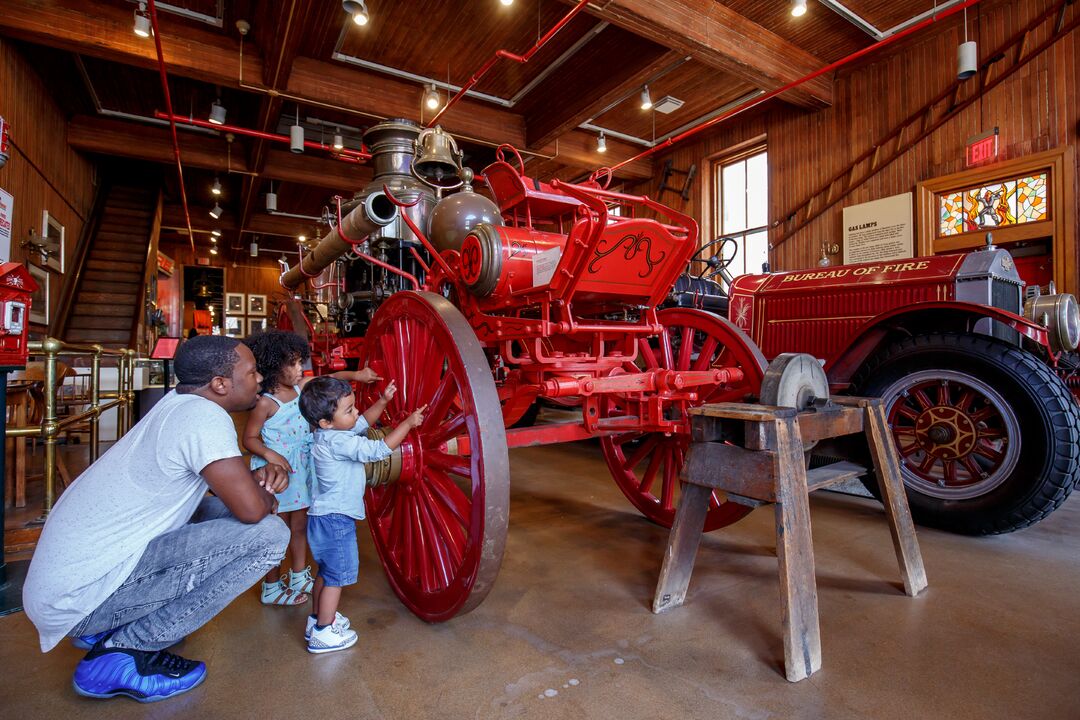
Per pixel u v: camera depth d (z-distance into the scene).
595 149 10.71
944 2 6.85
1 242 6.62
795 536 1.71
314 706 1.52
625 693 1.57
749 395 2.89
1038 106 6.42
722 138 10.20
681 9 6.59
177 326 19.03
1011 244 6.71
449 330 1.89
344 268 4.71
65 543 1.44
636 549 2.77
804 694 1.55
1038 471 2.66
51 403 2.74
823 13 7.12
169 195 14.53
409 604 2.08
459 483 4.26
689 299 4.65
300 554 2.21
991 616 2.01
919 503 3.04
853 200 8.20
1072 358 4.29
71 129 9.95
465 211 2.67
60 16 6.58
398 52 7.88
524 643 1.85
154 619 1.56
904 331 3.48
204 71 7.32
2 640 1.90
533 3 6.84
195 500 1.60
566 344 3.18
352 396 1.88
